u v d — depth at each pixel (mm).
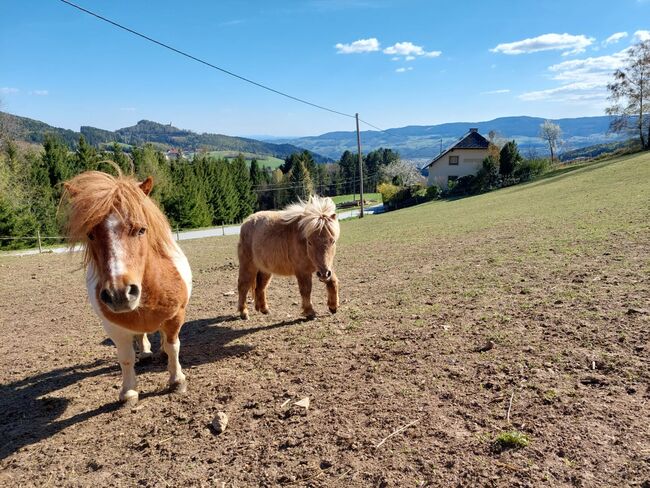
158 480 3008
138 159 49750
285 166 105188
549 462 2631
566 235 10586
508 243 10992
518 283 6793
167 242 4094
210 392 4391
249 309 8094
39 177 39750
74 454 3512
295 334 5965
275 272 6938
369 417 3436
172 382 4500
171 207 50688
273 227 6738
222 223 61562
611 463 2545
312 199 6418
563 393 3373
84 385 5008
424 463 2789
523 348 4281
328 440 3199
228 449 3289
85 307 9438
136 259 3475
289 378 4465
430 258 10828
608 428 2867
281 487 2771
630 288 5617
